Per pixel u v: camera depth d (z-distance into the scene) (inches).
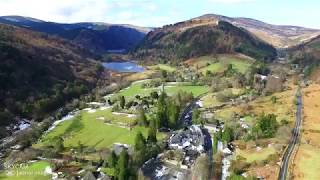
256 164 6427.2
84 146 7696.9
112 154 6348.4
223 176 6279.5
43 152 7253.9
